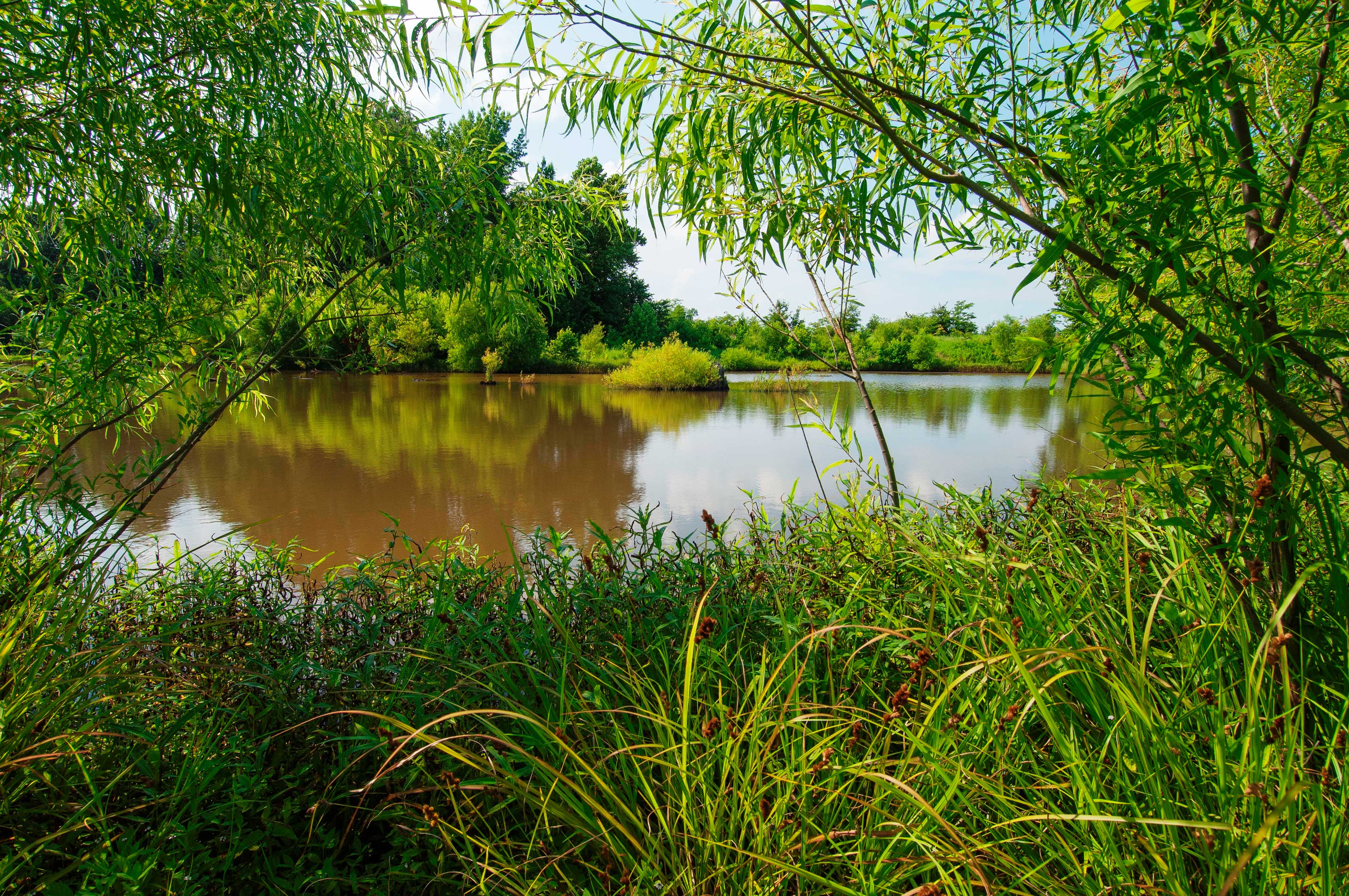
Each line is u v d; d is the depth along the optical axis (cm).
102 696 155
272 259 230
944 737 123
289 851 143
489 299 237
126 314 203
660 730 138
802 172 201
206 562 244
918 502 254
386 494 611
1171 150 151
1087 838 109
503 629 180
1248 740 105
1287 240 140
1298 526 137
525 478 686
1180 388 127
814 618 185
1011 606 152
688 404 1513
